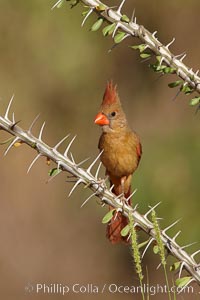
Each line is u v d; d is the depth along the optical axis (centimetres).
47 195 1858
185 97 1733
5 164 1858
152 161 1473
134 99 1805
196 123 1579
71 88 1839
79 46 1812
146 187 1430
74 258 1812
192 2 1770
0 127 576
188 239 1391
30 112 1839
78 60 1820
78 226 1828
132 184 1430
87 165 1781
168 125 1695
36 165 1867
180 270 589
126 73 1828
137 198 1417
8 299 1762
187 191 1431
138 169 1447
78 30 1798
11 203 1853
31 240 1836
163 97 1781
